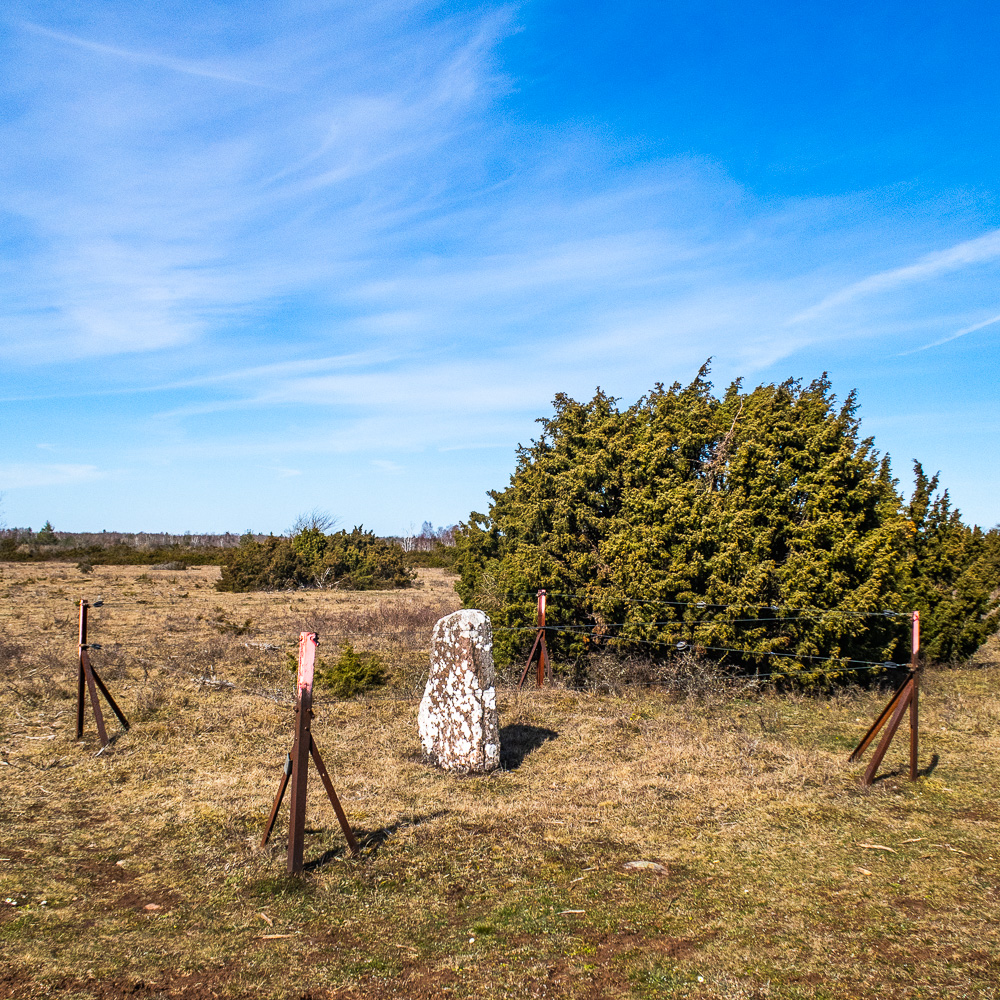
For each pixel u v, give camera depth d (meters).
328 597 29.97
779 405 13.14
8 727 10.09
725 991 4.27
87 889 5.64
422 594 31.58
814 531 11.72
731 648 11.93
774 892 5.50
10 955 4.65
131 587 31.91
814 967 4.49
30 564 45.31
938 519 15.36
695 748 9.05
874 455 13.99
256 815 7.16
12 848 6.37
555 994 4.29
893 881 5.62
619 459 13.71
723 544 12.07
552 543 13.38
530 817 7.04
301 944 4.88
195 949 4.80
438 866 6.02
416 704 11.60
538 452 15.55
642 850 6.30
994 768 8.35
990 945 4.66
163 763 8.73
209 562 49.72
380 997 4.28
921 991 4.20
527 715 10.73
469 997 4.27
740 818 6.95
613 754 8.98
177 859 6.19
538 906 5.35
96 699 9.42
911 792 7.60
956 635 14.50
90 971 4.51
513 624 13.45
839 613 11.07
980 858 6.01
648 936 4.92
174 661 14.49
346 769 8.55
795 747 9.09
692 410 14.11
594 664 12.77
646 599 12.27
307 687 5.99
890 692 12.09
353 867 6.00
